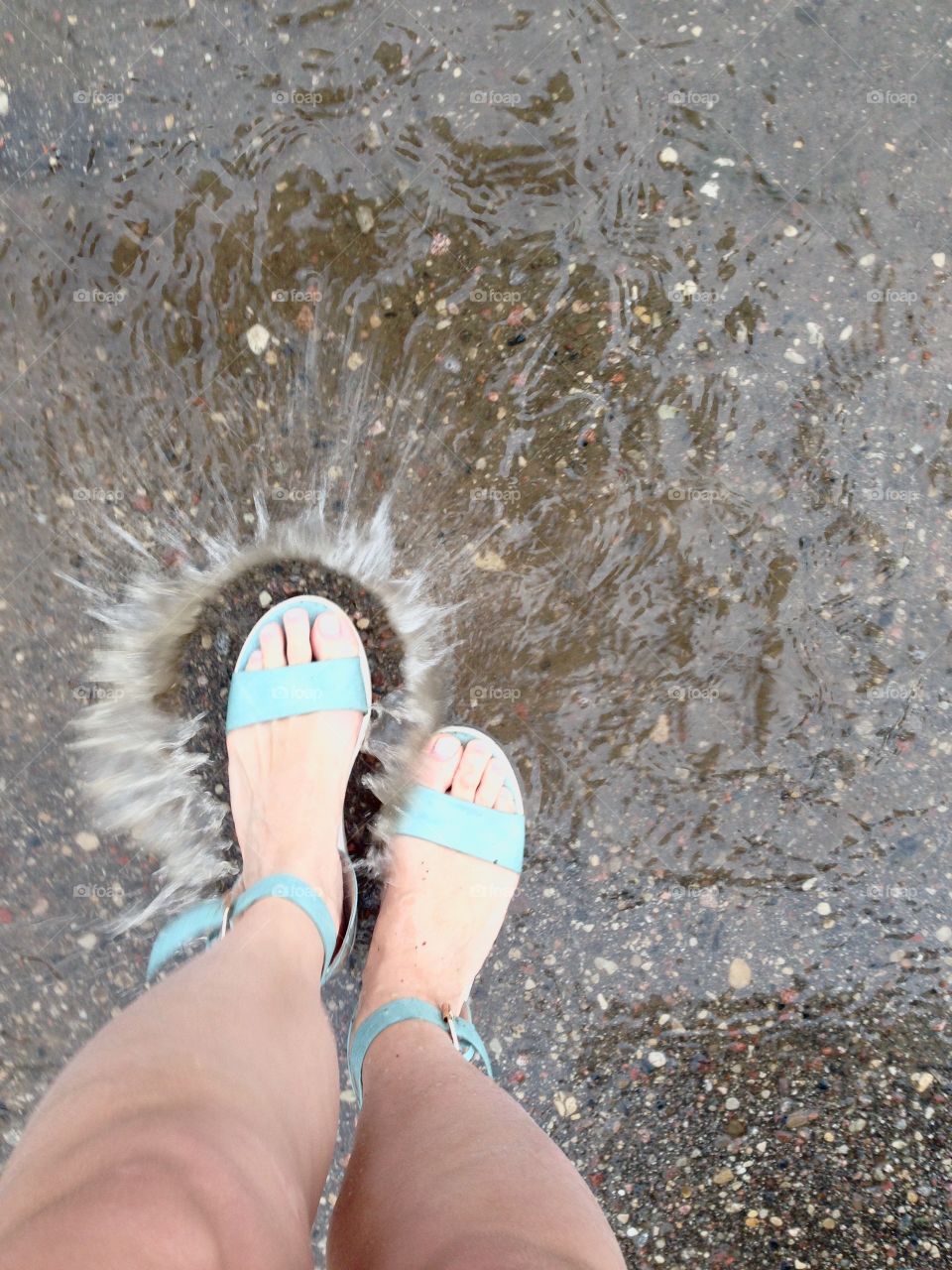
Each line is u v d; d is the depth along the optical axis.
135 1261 0.63
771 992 1.47
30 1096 1.45
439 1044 1.30
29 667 1.44
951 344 1.44
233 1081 0.94
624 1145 1.46
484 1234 0.83
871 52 1.42
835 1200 1.44
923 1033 1.46
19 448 1.43
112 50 1.40
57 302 1.42
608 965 1.47
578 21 1.40
